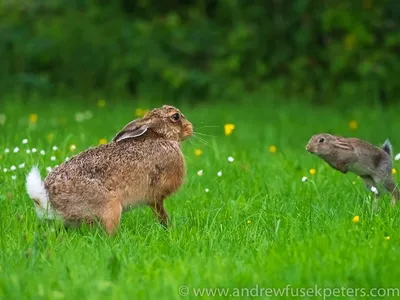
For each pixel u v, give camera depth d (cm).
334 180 2155
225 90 4144
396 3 4209
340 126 3547
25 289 1355
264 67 4172
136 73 4225
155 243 1608
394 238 1602
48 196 1692
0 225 1723
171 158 1823
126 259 1509
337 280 1385
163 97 4172
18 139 2589
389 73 4091
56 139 2636
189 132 1892
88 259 1502
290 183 2131
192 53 4244
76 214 1694
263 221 1756
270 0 4325
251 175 2202
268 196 1953
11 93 4100
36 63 4278
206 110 3850
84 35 4238
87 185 1698
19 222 1727
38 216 1708
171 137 1856
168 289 1337
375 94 4047
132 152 1778
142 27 4244
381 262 1452
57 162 2155
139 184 1775
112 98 4181
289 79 4206
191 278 1395
